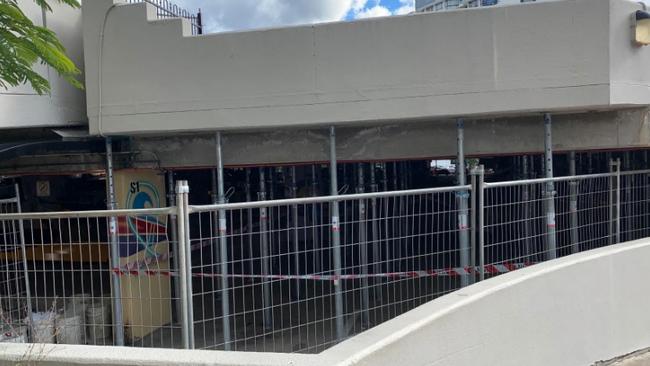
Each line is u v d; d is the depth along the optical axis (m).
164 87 6.75
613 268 4.42
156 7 7.05
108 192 7.35
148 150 7.75
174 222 6.50
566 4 5.96
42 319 4.33
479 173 4.30
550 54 6.03
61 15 7.24
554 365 3.88
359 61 6.33
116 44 6.84
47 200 9.79
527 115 6.79
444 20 6.16
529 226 6.98
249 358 2.27
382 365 2.51
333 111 6.41
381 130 7.23
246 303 8.84
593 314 4.23
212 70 6.61
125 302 7.01
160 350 2.38
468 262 5.58
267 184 9.33
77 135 7.29
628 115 6.80
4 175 8.08
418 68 6.24
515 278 3.65
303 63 6.43
